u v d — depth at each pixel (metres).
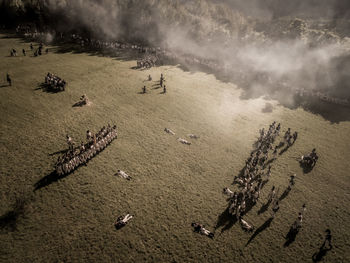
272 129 38.19
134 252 20.58
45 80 47.09
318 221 25.20
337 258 21.77
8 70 51.09
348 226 24.97
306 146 37.53
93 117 38.50
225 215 24.77
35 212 22.98
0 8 83.38
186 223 23.52
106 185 26.67
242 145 36.12
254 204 26.36
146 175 28.70
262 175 30.56
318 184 30.16
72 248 20.38
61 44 72.88
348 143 39.31
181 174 29.44
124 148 32.69
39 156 29.50
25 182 25.89
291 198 27.64
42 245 20.36
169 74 59.41
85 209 23.78
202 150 34.16
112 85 49.78
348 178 31.62
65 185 26.11
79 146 31.34
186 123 40.22
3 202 23.53
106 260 19.80
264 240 22.69
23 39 73.81
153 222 23.27
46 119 36.69
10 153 29.50
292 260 21.27
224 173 30.34
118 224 22.47
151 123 38.91
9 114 36.84
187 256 20.70
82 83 49.19
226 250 21.48
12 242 20.36
